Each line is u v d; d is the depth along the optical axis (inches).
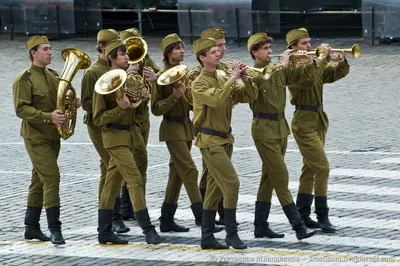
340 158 1224.8
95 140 948.6
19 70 1875.0
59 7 2089.1
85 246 910.4
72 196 1105.4
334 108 1517.0
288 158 1245.7
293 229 900.0
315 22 2009.1
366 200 1031.6
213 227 885.8
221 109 872.9
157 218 1002.1
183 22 2009.1
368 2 1910.7
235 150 1298.0
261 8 1969.7
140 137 946.7
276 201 1043.9
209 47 868.6
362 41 1964.8
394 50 1884.8
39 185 933.8
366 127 1392.7
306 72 908.0
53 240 916.0
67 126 901.2
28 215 936.3
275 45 1951.3
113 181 913.5
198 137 882.1
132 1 2087.8
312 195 949.8
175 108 950.4
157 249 890.1
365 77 1702.8
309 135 930.7
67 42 2084.2
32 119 898.7
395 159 1210.0
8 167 1263.5
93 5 2110.0
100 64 946.7
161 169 1218.0
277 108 901.8
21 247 914.7
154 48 1988.2
